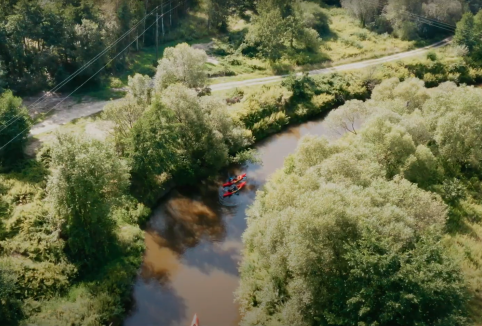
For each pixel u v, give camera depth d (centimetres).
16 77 7569
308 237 3588
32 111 7175
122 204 4928
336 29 12569
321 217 3553
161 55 9919
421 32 12469
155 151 5478
